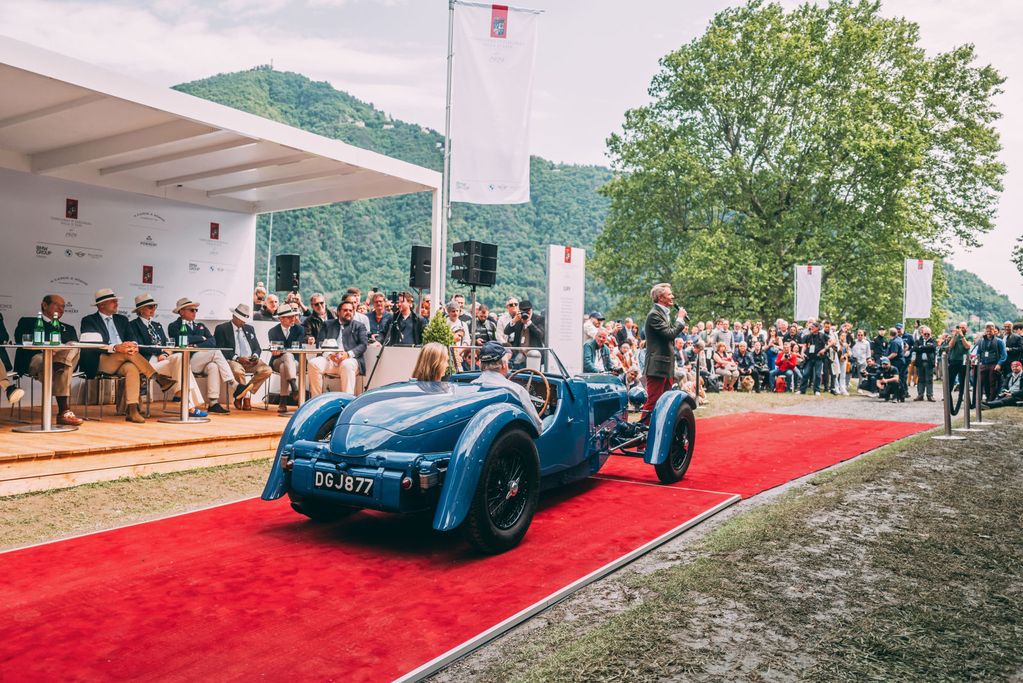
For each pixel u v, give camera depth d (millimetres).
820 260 27922
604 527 4914
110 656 2871
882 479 6492
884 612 3426
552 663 2861
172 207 11164
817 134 26969
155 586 3691
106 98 7223
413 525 4988
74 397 9727
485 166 11000
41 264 9688
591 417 5914
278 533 4730
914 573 3988
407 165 10305
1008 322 15883
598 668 2814
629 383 12648
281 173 10523
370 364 10422
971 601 3592
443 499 4027
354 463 4305
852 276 27859
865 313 28469
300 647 2982
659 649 2992
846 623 3293
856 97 27312
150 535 4633
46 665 2779
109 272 10414
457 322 12219
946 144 29891
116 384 8781
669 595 3625
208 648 2959
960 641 3109
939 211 29891
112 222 10422
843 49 27953
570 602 3607
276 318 11508
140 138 8531
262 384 10680
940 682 2736
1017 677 2787
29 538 4508
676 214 31219
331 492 4328
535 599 3561
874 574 3971
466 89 10922
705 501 5703
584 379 6418
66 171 9789
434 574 3945
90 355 8328
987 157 30125
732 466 7359
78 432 6988
